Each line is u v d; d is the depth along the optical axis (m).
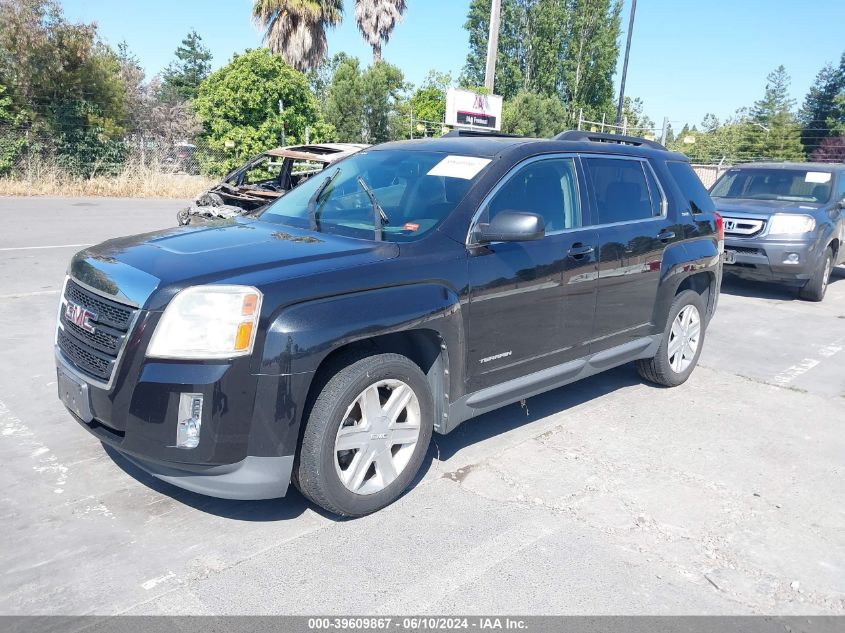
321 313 3.30
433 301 3.71
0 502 3.63
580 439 4.78
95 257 3.66
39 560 3.16
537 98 38.66
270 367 3.17
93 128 20.36
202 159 22.98
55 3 19.83
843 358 7.07
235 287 3.18
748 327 8.29
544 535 3.56
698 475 4.31
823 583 3.27
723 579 3.26
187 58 75.19
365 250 3.72
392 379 3.62
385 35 37.69
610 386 5.93
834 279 12.31
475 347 4.05
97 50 20.66
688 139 22.50
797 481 4.29
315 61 28.56
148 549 3.29
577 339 4.76
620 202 5.17
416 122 33.56
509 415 5.17
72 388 3.43
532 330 4.39
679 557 3.43
